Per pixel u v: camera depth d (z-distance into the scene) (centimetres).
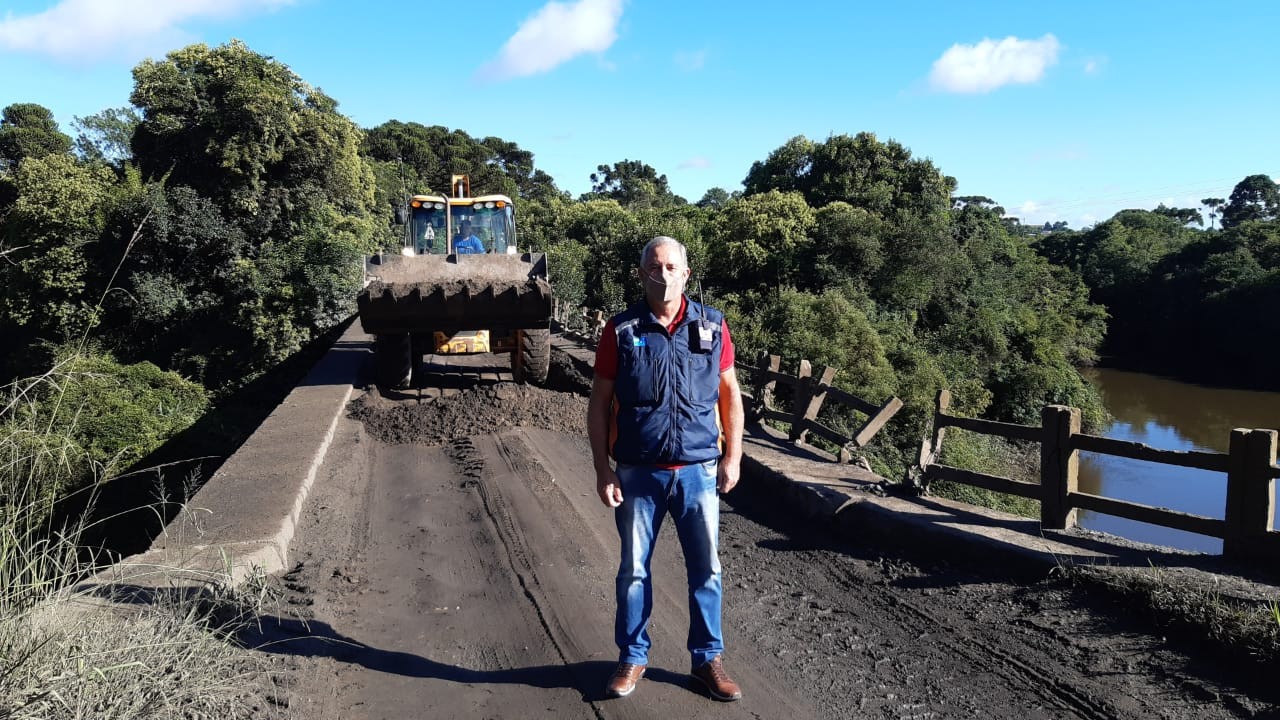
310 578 443
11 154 4459
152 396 1706
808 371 779
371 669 350
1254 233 4728
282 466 625
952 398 2442
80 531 314
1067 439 473
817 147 4262
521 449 752
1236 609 353
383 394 1020
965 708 324
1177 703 319
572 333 1694
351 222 2739
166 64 2500
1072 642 372
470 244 1164
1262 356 3944
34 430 318
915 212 3581
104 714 239
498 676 346
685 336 303
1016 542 456
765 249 3375
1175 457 429
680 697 326
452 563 491
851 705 325
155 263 2392
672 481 306
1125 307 5119
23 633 257
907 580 461
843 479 613
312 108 2709
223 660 302
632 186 8162
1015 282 3931
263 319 2391
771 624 407
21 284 2316
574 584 450
